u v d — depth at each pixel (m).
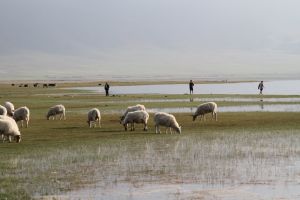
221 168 35.81
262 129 60.44
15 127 51.00
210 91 183.12
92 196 28.38
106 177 33.38
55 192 29.34
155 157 40.81
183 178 32.66
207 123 68.25
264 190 29.06
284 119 72.19
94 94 155.75
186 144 48.06
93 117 65.44
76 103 109.50
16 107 98.56
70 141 51.47
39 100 121.75
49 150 45.31
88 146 47.53
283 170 34.81
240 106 99.19
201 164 37.47
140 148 45.84
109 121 71.75
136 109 67.44
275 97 128.25
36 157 41.56
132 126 61.31
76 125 67.38
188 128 63.03
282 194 28.11
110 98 127.06
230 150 44.06
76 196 28.41
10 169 36.44
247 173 33.97
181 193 28.73
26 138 54.38
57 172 35.28
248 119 72.62
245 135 54.75
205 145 47.28
